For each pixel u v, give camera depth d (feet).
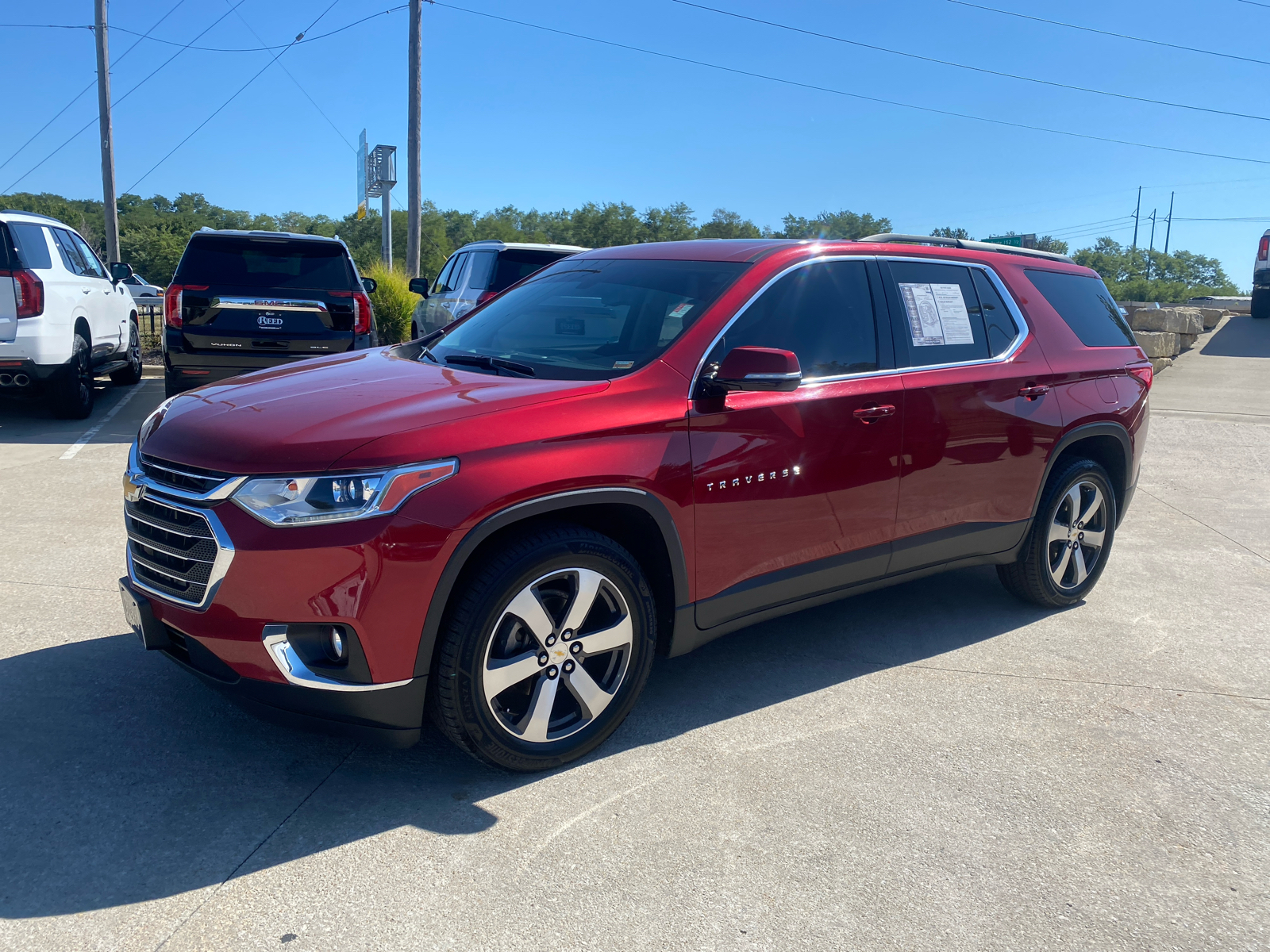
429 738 11.12
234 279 28.81
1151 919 8.30
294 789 9.82
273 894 8.14
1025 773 10.71
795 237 13.20
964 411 13.37
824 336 12.26
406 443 9.00
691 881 8.53
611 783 10.18
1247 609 16.48
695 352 11.07
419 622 9.02
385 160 73.77
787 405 11.45
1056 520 15.44
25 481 22.00
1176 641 14.94
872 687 12.90
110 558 16.65
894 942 7.85
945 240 14.71
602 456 9.93
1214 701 12.79
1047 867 8.97
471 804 9.66
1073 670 13.73
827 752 11.02
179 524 9.34
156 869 8.41
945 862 8.98
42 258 28.71
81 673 12.21
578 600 10.03
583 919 7.98
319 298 29.12
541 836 9.14
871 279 13.02
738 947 7.70
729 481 10.98
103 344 33.37
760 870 8.73
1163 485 26.27
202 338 28.50
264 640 8.84
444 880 8.42
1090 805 10.09
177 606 9.31
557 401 10.00
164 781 9.87
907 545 13.17
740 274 11.93
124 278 36.45
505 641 9.70
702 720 11.76
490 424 9.47
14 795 9.47
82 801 9.42
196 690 11.87
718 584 11.25
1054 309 15.42
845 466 12.07
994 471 13.97
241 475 8.86
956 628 15.29
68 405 29.94
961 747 11.27
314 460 8.78
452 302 36.50
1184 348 51.62
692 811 9.68
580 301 12.75
